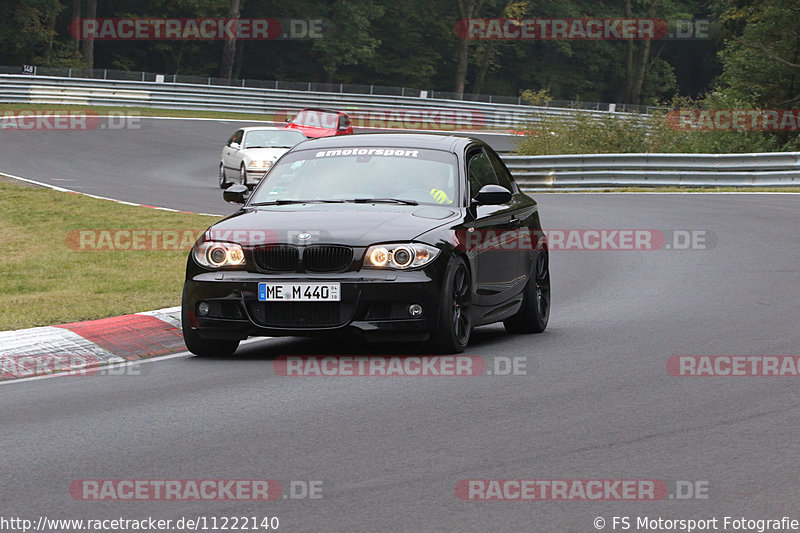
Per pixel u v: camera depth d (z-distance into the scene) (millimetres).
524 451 19062
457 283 28625
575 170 94250
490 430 20547
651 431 20484
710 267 47844
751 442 19688
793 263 48281
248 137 90062
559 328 33719
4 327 31156
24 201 68438
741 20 142625
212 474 17734
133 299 36500
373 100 186750
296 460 18547
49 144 121938
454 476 17562
